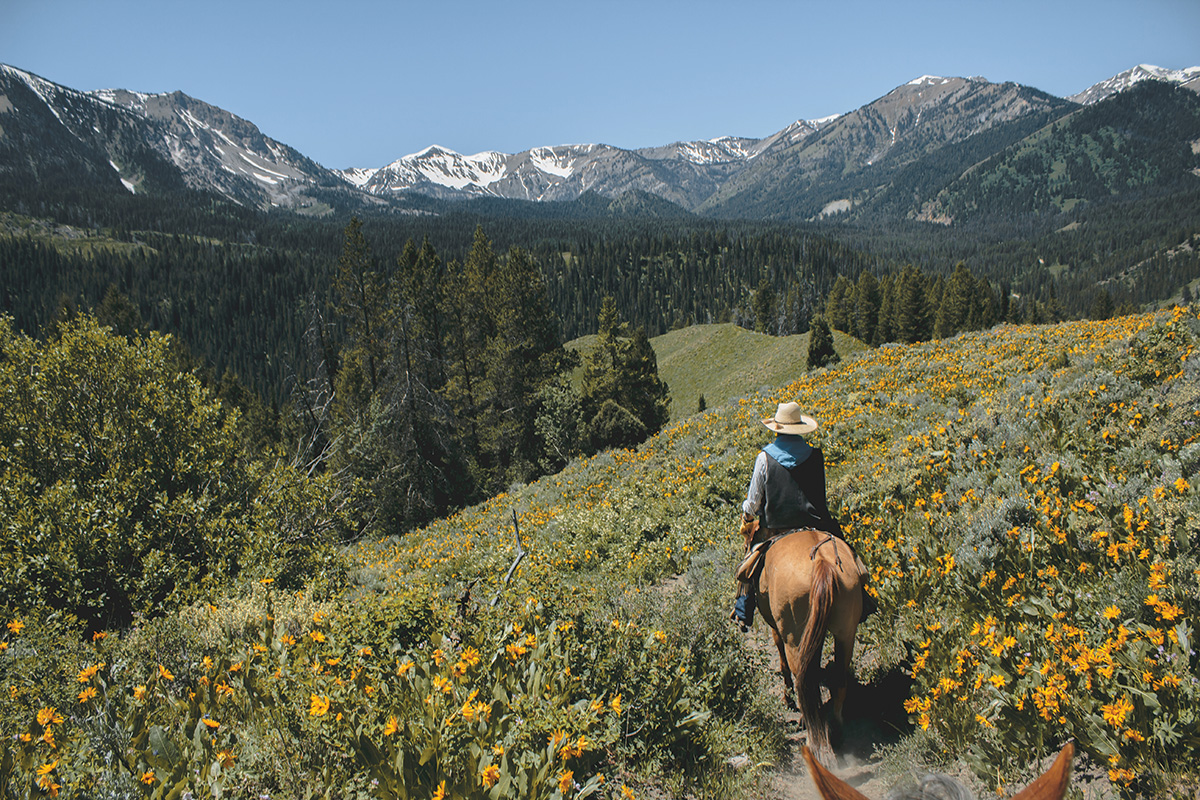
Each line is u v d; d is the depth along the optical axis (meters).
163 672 5.12
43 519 11.05
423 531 23.00
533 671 4.72
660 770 4.29
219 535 12.42
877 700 5.08
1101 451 7.38
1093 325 18.42
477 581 6.53
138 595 10.83
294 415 36.34
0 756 3.88
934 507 7.76
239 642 6.25
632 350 55.56
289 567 13.09
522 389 48.19
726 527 10.12
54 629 7.45
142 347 14.43
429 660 5.02
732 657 5.39
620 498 13.71
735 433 16.55
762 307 137.12
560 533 12.48
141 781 3.69
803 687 4.26
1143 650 3.87
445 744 3.80
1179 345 9.68
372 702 4.32
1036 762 3.73
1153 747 3.40
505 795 3.56
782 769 4.48
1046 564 5.48
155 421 13.78
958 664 4.45
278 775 3.88
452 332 48.66
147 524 12.05
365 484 30.25
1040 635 4.51
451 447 37.62
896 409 13.91
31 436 12.95
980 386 13.41
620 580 9.17
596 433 51.41
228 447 14.68
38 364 13.48
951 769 3.99
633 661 5.02
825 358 63.38
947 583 5.84
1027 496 6.59
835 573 4.32
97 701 4.75
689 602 6.54
